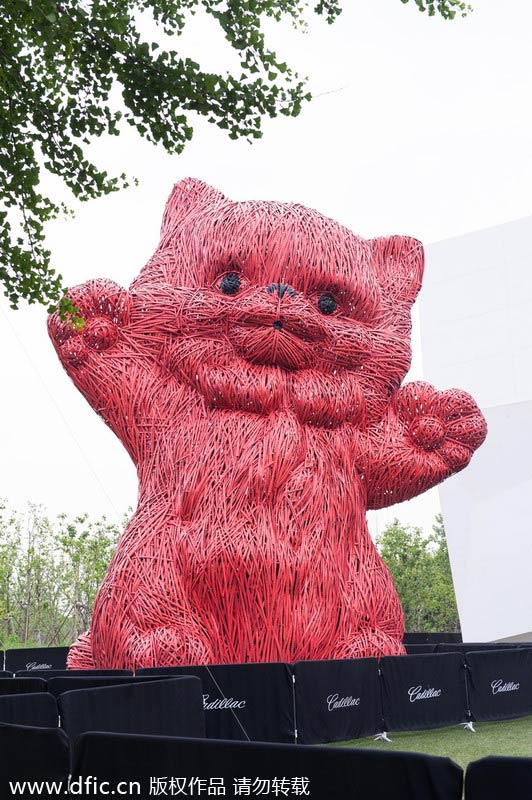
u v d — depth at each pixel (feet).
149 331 38.34
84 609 87.97
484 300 73.20
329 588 36.40
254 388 37.09
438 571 109.19
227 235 38.73
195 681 23.89
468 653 33.04
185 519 35.99
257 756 12.52
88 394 38.17
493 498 68.28
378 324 41.50
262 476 36.09
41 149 21.27
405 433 41.09
